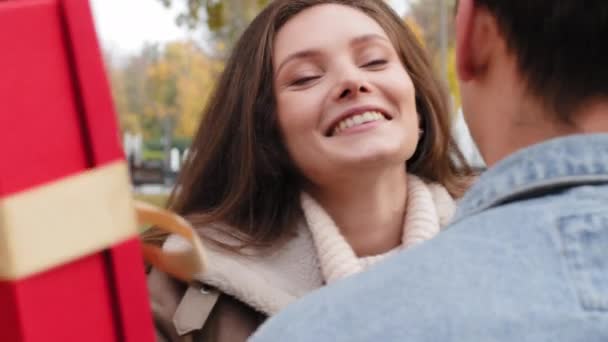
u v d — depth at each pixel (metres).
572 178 0.77
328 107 1.64
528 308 0.70
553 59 0.78
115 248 0.74
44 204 0.70
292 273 1.69
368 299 0.74
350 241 1.73
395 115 1.65
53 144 0.71
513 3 0.80
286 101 1.68
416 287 0.73
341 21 1.68
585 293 0.70
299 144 1.67
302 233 1.73
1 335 0.71
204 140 1.89
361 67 1.67
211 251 1.67
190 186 1.91
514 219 0.76
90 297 0.74
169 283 1.69
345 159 1.61
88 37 0.72
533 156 0.80
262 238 1.71
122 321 0.75
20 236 0.68
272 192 1.75
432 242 0.78
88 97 0.72
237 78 1.79
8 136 0.68
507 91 0.83
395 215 1.74
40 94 0.70
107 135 0.73
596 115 0.79
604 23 0.76
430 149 1.87
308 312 0.76
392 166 1.66
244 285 1.60
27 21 0.69
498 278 0.72
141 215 0.82
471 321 0.69
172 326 1.64
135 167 26.58
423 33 19.30
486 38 0.84
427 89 1.85
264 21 1.76
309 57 1.67
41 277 0.71
